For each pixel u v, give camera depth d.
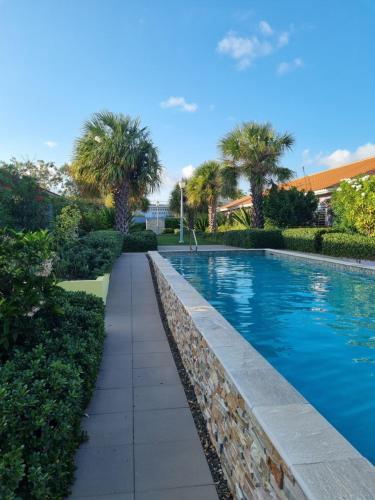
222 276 11.60
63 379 2.66
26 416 2.23
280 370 4.55
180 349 4.83
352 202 14.12
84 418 3.30
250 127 19.45
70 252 8.51
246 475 2.12
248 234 18.39
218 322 3.74
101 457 2.74
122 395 3.75
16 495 1.86
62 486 2.31
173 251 17.23
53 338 3.83
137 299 8.03
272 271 12.37
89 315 4.52
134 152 17.28
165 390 3.87
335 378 4.31
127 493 2.37
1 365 3.09
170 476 2.54
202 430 3.12
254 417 1.96
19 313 3.48
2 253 3.68
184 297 5.02
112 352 5.00
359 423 3.38
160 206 45.94
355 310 7.15
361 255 12.25
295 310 7.25
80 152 17.52
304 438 1.70
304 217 20.23
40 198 12.29
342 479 1.42
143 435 3.04
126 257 14.62
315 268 12.34
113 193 18.27
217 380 2.80
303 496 1.40
